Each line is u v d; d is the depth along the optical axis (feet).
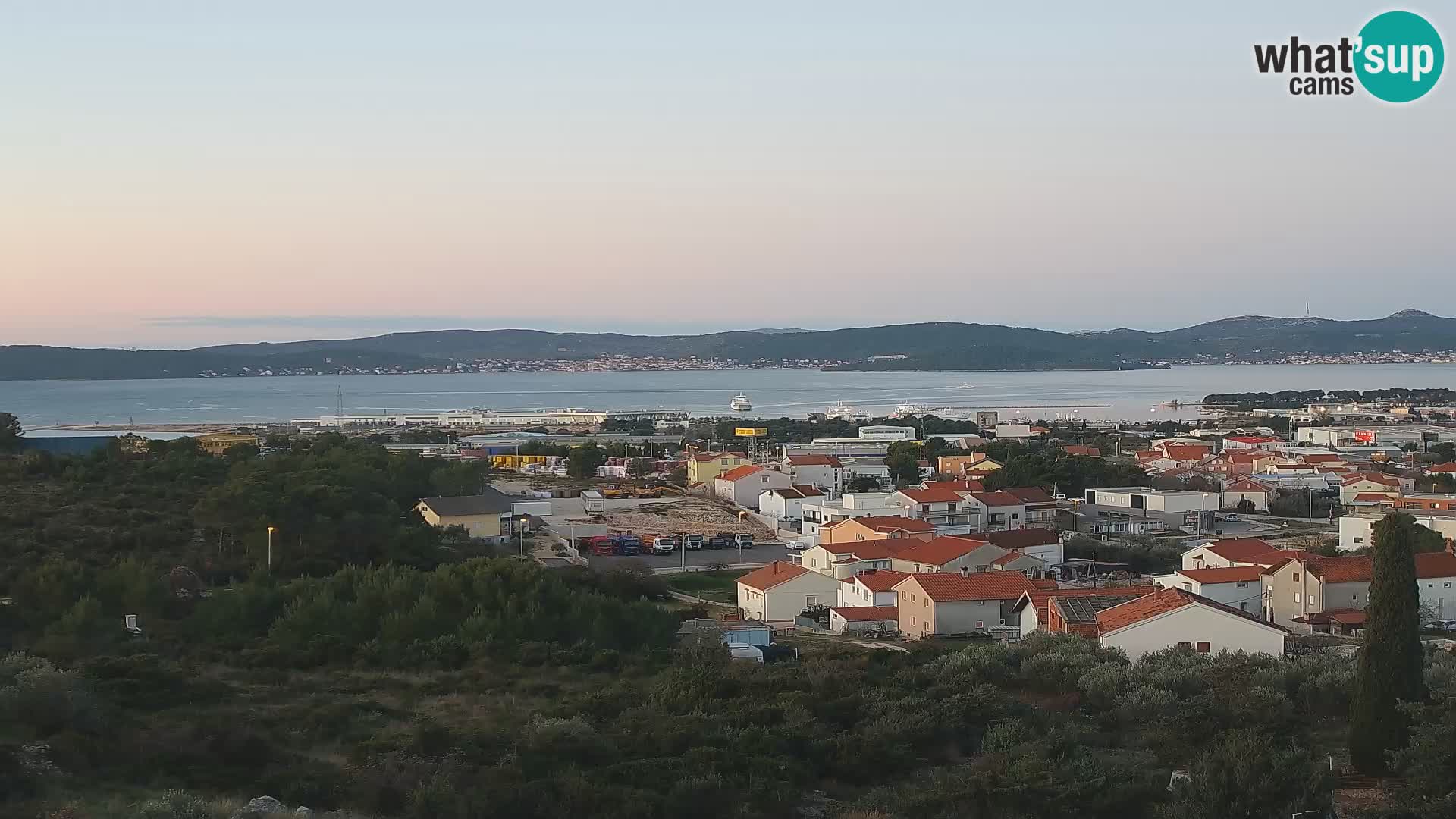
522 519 427.33
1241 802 104.78
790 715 144.36
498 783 111.96
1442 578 261.03
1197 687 162.40
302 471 360.89
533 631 207.72
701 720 140.77
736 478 528.22
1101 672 167.43
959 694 153.28
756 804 112.57
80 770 110.73
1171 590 212.23
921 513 422.82
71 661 169.48
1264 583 271.69
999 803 111.65
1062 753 128.06
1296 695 157.69
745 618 288.10
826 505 445.78
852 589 285.84
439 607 213.05
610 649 200.95
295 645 194.90
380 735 134.62
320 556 288.51
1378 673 127.54
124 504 313.12
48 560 225.76
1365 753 127.34
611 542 398.62
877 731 136.36
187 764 116.88
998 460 629.10
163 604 216.13
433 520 397.39
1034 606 242.58
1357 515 393.29
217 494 302.25
